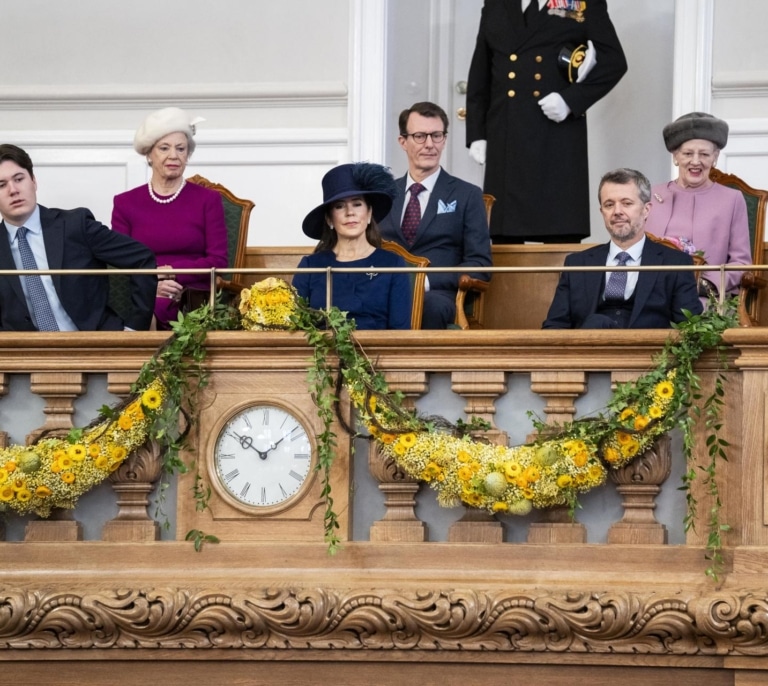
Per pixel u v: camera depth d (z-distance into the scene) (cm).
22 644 860
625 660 831
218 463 870
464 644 837
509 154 1320
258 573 856
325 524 846
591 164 1531
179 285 1105
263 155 1495
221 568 861
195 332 865
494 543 849
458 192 1173
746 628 805
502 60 1334
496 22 1344
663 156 1508
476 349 855
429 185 1177
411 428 848
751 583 816
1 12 1538
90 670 867
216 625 844
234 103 1509
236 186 1496
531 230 1312
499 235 1323
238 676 859
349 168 964
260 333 860
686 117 1190
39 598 853
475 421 852
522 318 1189
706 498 837
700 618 809
